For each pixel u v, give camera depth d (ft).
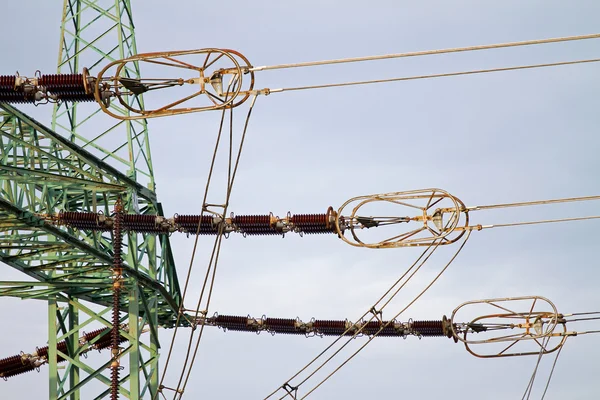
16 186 157.99
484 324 178.70
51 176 158.71
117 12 191.72
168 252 188.75
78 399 180.34
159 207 185.98
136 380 173.99
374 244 153.38
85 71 132.67
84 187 168.25
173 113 130.21
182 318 197.16
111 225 159.84
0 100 133.80
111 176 171.83
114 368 148.15
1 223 159.43
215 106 128.57
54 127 186.09
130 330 175.83
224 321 195.93
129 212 173.68
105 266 177.27
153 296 185.47
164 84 131.95
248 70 127.13
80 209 189.16
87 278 181.27
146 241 183.83
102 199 185.68
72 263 193.06
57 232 161.27
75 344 182.70
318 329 192.65
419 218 152.66
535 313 172.76
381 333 186.91
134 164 182.80
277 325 194.70
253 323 195.21
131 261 175.73
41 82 132.87
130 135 184.03
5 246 168.25
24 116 152.25
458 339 177.78
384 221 153.89
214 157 132.87
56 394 175.63
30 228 160.76
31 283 176.35
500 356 174.09
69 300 180.96
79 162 170.91
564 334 170.71
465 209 152.25
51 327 179.01
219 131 130.41
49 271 183.83
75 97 133.69
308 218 154.51
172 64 129.49
